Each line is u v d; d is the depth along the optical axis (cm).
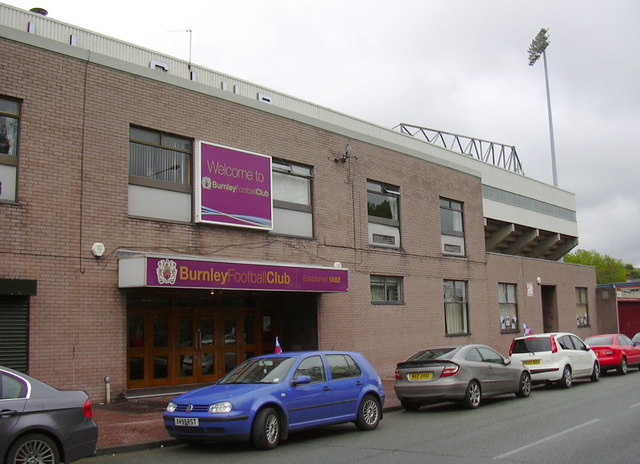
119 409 1258
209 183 1555
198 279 1399
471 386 1375
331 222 1912
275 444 955
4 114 1252
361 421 1113
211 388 1015
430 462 821
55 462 736
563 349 1838
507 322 2758
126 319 1388
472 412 1330
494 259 2688
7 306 1203
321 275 1706
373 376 1167
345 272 1783
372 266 2038
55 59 1327
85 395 790
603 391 1661
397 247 2167
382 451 913
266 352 1859
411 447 939
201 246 1538
